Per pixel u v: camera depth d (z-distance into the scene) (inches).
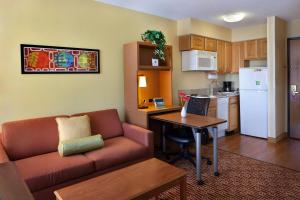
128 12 148.3
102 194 64.3
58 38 120.3
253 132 191.0
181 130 135.2
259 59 205.5
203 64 180.5
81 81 130.0
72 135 104.7
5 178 49.9
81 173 90.6
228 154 148.7
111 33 140.8
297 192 100.3
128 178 74.0
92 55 133.3
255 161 136.2
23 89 111.0
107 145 111.2
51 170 84.2
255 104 187.8
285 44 187.8
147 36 142.9
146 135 114.6
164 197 97.8
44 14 115.3
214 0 134.9
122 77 147.3
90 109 134.6
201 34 182.4
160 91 164.7
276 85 175.0
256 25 199.3
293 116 189.8
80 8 127.3
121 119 148.3
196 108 141.0
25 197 42.1
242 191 101.8
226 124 194.1
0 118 105.7
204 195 99.0
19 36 108.6
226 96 194.1
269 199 95.3
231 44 214.5
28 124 103.7
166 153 144.8
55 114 121.5
